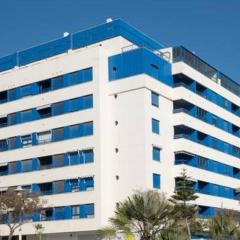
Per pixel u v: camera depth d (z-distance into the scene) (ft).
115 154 214.48
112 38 231.09
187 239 86.89
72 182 218.38
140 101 212.84
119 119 216.13
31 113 236.84
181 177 211.41
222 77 275.18
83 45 239.09
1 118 248.11
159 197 88.33
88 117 217.15
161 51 241.96
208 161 247.29
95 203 209.46
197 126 240.53
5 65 265.34
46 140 229.86
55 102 229.04
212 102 258.78
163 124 223.10
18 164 236.84
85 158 215.92
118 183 211.61
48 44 250.98
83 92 220.84
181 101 234.38
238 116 287.28
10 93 246.06
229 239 105.29
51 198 222.07
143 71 214.48
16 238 233.76
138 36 241.35
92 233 215.51
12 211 212.43
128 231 87.86
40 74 236.63
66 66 228.02
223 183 257.55
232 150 272.92
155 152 215.72
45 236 228.02
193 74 243.19
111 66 222.48
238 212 234.58
